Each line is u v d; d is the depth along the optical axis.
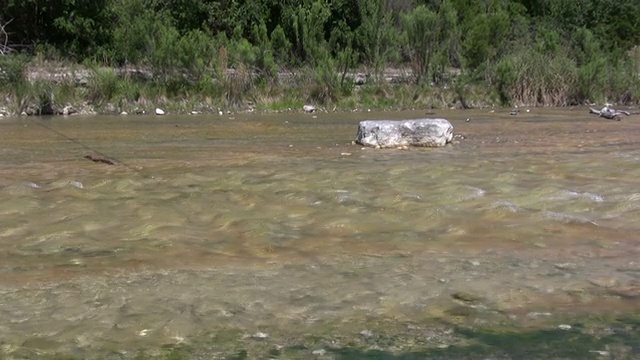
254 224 6.55
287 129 15.62
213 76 22.69
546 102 24.64
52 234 6.29
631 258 5.59
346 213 7.02
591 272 5.24
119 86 21.03
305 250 5.84
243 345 4.01
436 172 9.12
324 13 27.30
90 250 5.83
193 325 4.27
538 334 4.15
